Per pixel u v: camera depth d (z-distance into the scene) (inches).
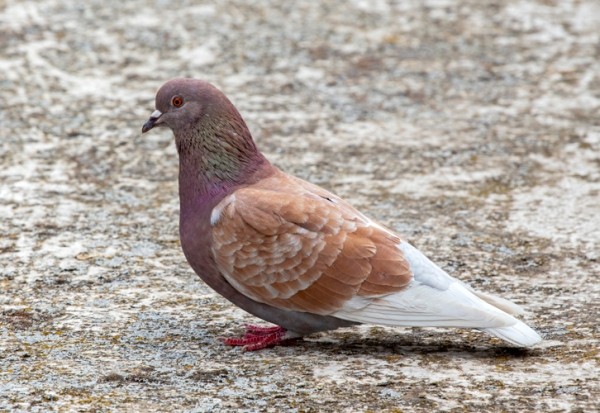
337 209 332.5
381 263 322.7
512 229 452.4
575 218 462.9
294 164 520.7
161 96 346.6
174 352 333.4
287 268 327.6
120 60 632.4
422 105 596.4
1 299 374.9
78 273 401.4
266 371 316.8
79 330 350.0
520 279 400.8
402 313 319.9
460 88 617.6
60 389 301.7
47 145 532.7
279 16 704.4
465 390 301.1
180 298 382.9
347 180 504.7
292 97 598.5
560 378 308.8
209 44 657.6
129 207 470.6
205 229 338.6
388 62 647.1
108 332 349.1
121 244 431.2
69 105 578.2
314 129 562.3
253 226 329.7
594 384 304.5
